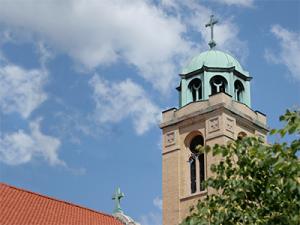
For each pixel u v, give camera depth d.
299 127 16.52
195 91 58.22
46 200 41.78
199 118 54.53
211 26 61.97
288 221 16.98
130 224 45.91
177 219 52.19
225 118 52.94
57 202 42.56
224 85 57.47
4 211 36.81
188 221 18.55
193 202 51.66
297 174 16.52
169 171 55.09
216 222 18.19
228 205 18.53
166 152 56.06
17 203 38.88
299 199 16.86
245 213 18.03
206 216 18.97
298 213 16.89
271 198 17.77
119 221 46.09
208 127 53.28
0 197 38.47
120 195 48.16
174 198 53.47
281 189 17.53
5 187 40.16
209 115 53.72
